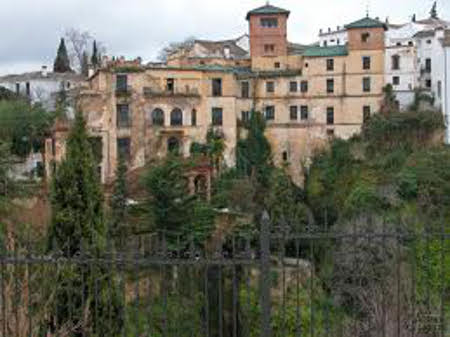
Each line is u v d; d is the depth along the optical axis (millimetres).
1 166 33906
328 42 101438
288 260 26219
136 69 63000
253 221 41219
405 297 14820
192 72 65312
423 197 39562
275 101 70688
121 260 10117
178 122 64375
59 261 10148
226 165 63938
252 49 73500
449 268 25125
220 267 11078
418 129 60250
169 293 17328
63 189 15305
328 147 65500
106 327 13109
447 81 63062
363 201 44156
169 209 33344
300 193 59406
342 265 17531
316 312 18266
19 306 11609
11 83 93188
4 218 27359
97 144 60781
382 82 69188
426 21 94000
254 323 19656
